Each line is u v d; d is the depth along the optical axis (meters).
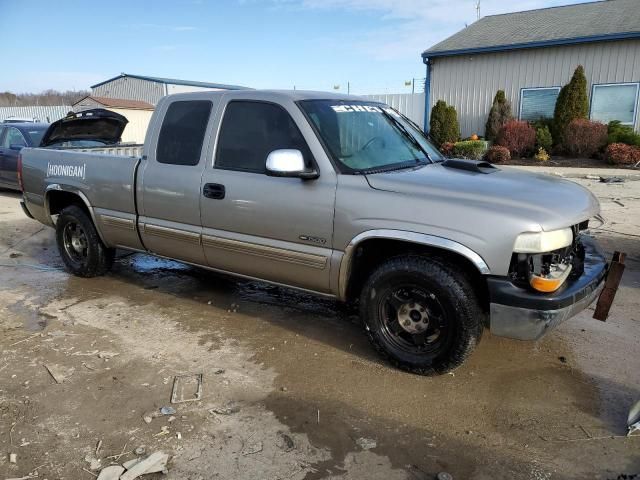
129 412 3.22
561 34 19.19
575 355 3.93
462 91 21.44
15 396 3.40
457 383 3.55
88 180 5.21
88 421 3.13
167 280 5.70
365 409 3.26
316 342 4.18
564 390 3.46
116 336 4.29
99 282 5.65
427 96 22.27
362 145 3.98
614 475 2.67
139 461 2.77
